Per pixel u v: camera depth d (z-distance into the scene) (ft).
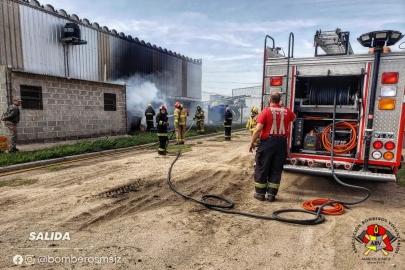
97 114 40.09
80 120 37.50
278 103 15.99
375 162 15.39
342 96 17.16
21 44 37.78
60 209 13.99
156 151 33.14
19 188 17.43
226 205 14.92
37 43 39.86
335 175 15.51
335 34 21.66
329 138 17.57
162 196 16.39
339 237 11.43
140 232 11.64
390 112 14.92
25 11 38.19
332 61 16.34
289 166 16.96
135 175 21.02
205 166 24.62
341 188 18.53
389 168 15.31
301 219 13.19
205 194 17.03
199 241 10.96
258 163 15.97
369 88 15.44
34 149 28.86
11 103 29.43
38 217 12.98
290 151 18.15
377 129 15.24
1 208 14.02
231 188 18.38
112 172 21.95
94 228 11.96
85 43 43.62
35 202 14.94
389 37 14.39
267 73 18.39
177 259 9.65
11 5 36.50
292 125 18.11
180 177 20.70
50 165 24.25
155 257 9.75
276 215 13.37
